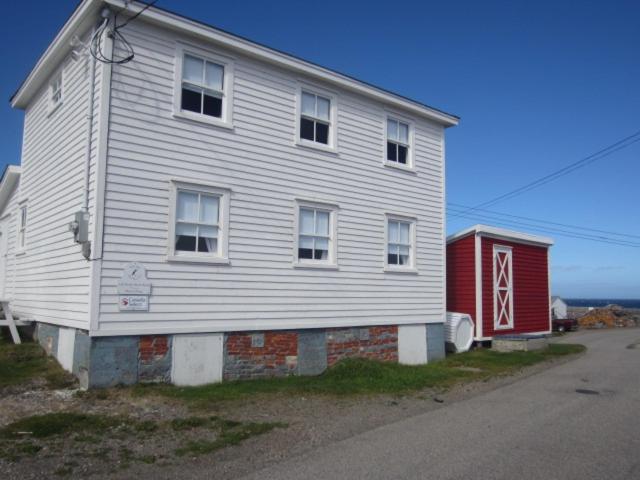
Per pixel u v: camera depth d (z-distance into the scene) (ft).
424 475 19.47
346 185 47.26
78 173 36.86
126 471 19.99
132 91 35.65
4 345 41.70
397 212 51.39
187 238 37.40
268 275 41.16
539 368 48.08
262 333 40.68
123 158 34.83
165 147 36.70
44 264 42.22
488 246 64.95
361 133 49.06
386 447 23.06
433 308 54.19
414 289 52.42
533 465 20.57
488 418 28.50
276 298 41.50
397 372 42.86
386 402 32.73
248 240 40.24
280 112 43.16
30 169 48.19
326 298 44.88
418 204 53.72
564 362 52.31
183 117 37.68
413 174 53.52
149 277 35.19
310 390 35.70
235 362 39.04
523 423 27.27
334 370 42.11
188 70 38.60
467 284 63.82
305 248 44.19
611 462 20.90
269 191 41.81
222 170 39.29
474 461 21.07
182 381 36.11
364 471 19.92
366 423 27.40
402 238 52.19
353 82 47.60
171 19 36.96
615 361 53.21
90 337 32.78
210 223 38.50
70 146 38.78
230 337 38.91
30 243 46.24
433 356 53.52
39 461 20.86
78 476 19.42
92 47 36.04
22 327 46.21
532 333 71.46
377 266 49.19
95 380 32.73
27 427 24.99
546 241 74.69
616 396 34.60
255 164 41.16
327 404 31.96
